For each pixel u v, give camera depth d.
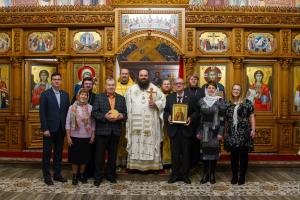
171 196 5.29
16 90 8.58
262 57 8.53
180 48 8.27
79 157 5.79
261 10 8.35
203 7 8.30
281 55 8.45
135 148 6.26
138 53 8.67
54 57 8.66
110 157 6.03
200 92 6.31
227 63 8.57
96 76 8.62
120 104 6.01
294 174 6.79
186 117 5.92
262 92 8.62
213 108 5.82
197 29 8.48
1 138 8.69
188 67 8.40
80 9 8.38
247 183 6.07
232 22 8.35
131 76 8.71
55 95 5.98
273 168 7.16
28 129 8.70
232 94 6.00
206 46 8.51
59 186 5.80
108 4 8.73
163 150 6.62
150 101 6.20
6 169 7.09
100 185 5.87
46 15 8.42
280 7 8.36
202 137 5.91
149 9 8.23
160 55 8.65
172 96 6.18
